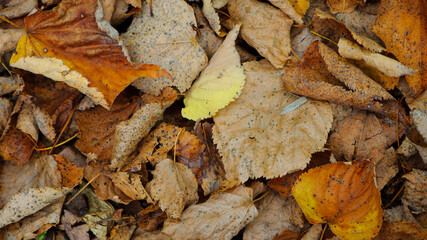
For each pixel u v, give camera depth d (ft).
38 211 2.59
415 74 2.63
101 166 2.61
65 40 2.55
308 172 2.58
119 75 2.56
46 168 2.60
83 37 2.56
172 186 2.59
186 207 2.61
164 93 2.63
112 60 2.56
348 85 2.60
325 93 2.60
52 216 2.59
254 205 2.63
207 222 2.60
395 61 2.60
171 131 2.63
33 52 2.54
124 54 2.56
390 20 2.63
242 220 2.61
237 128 2.62
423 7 2.61
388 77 2.63
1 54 2.59
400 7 2.63
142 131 2.59
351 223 2.57
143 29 2.63
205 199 2.63
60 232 2.61
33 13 2.55
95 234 2.60
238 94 2.62
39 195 2.56
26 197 2.55
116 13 2.62
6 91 2.61
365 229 2.57
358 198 2.56
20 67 2.54
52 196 2.57
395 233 2.62
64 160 2.60
